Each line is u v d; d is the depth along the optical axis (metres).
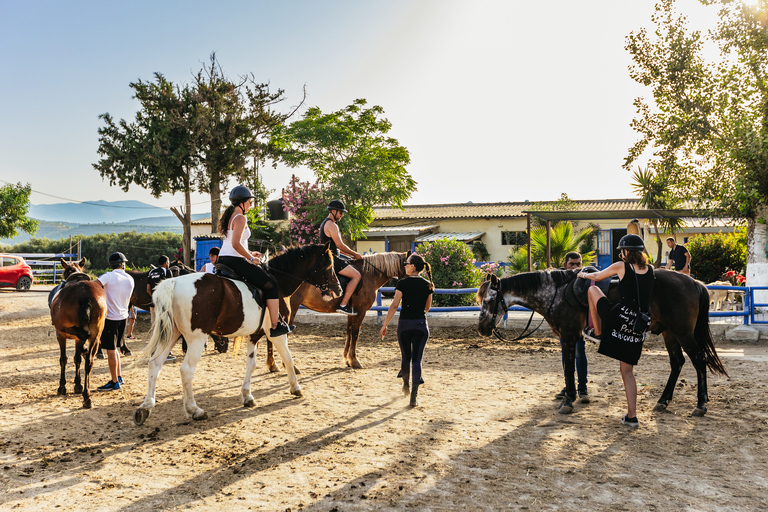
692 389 6.77
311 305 8.25
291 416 5.83
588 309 5.98
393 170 24.66
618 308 5.25
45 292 24.97
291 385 6.66
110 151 29.08
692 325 5.78
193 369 5.66
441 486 3.94
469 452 4.64
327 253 7.00
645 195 16.94
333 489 3.90
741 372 7.69
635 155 13.83
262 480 4.08
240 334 5.94
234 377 7.95
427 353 9.74
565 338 6.03
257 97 31.31
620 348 5.22
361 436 5.11
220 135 29.52
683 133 12.82
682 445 4.76
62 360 6.97
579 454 4.57
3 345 11.44
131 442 5.01
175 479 4.12
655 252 23.95
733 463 4.32
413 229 28.31
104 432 5.32
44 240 63.62
